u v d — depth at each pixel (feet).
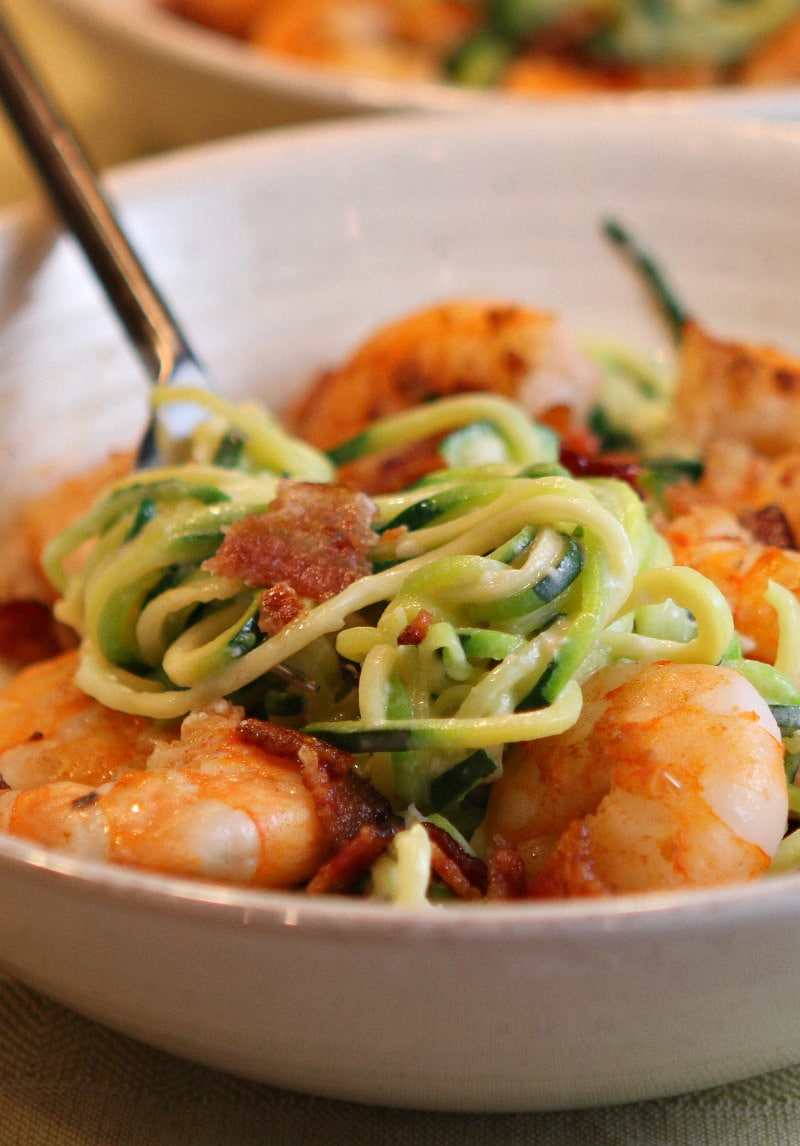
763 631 1.09
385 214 1.54
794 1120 0.98
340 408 1.41
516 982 0.83
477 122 1.55
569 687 0.99
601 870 0.95
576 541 1.02
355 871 0.96
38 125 1.42
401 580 1.02
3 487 1.36
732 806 0.93
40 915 0.87
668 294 1.53
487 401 1.29
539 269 1.56
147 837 0.92
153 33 1.93
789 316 1.50
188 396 1.26
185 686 1.05
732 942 0.82
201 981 0.86
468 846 0.99
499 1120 0.98
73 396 1.40
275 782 0.96
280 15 2.29
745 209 1.51
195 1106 0.99
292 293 1.52
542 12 2.26
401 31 2.29
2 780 1.04
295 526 1.05
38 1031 1.03
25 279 1.39
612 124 1.54
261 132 2.00
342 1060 0.90
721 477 1.32
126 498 1.13
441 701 1.01
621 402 1.44
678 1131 0.98
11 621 1.28
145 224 1.46
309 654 1.03
